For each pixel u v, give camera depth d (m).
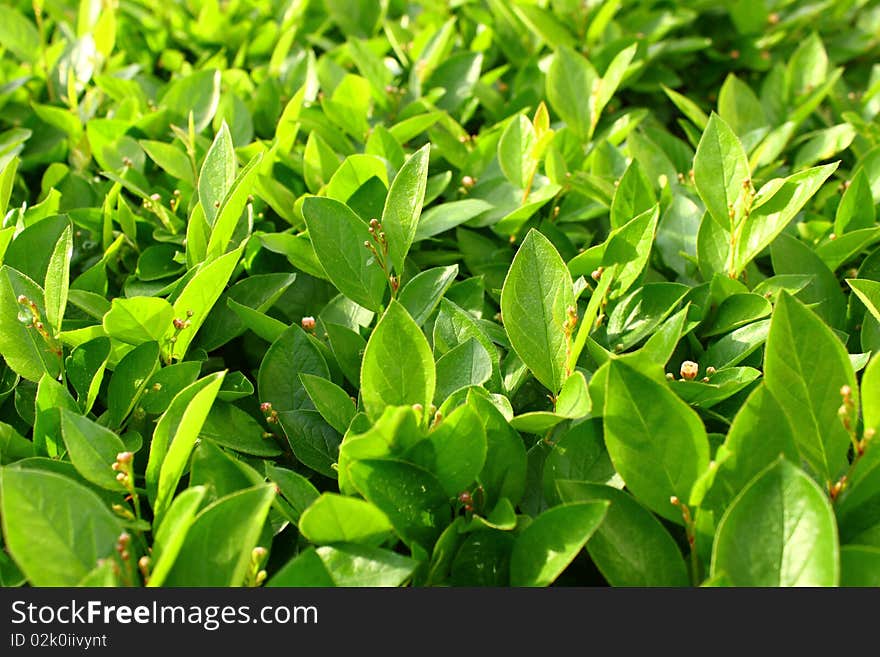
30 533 0.36
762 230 0.47
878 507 0.39
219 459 0.40
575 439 0.41
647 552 0.39
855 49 0.71
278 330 0.47
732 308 0.47
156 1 0.69
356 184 0.50
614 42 0.64
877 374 0.38
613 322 0.47
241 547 0.37
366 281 0.46
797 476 0.36
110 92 0.61
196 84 0.59
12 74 0.64
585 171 0.57
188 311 0.44
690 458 0.39
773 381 0.39
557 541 0.38
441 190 0.53
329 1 0.69
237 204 0.45
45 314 0.45
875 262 0.50
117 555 0.37
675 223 0.52
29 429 0.46
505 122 0.58
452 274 0.46
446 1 0.70
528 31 0.67
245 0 0.70
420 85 0.62
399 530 0.39
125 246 0.53
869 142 0.59
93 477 0.39
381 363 0.40
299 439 0.43
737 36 0.71
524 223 0.54
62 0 0.74
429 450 0.39
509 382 0.45
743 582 0.36
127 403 0.44
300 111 0.58
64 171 0.55
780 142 0.57
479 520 0.39
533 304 0.43
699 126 0.60
